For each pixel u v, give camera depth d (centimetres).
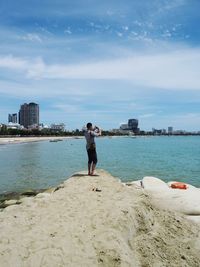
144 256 964
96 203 1260
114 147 10531
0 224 1041
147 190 1599
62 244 900
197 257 1014
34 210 1188
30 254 846
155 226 1162
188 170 4141
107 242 924
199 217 1320
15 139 16812
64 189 1548
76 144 12825
